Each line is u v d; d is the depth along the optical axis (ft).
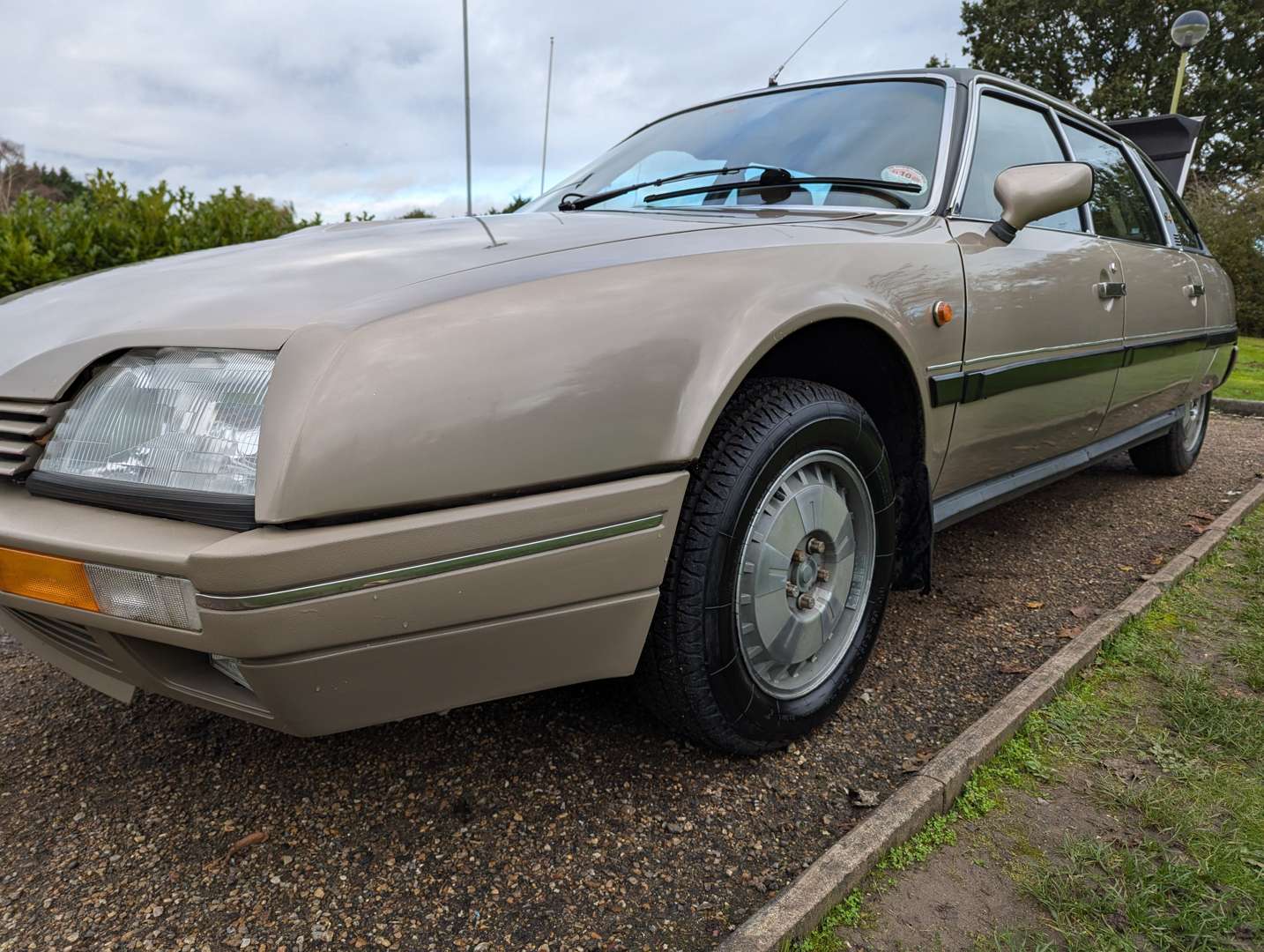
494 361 4.04
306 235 6.04
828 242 5.62
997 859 4.55
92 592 3.98
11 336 4.89
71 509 4.17
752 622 5.18
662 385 4.41
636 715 6.03
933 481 6.77
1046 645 7.29
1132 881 4.33
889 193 7.09
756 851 4.68
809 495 5.41
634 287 4.51
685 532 4.76
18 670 6.88
